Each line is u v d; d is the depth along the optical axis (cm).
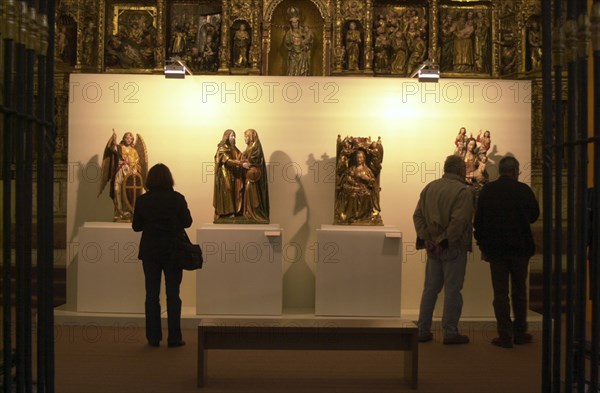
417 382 588
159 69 1221
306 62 1209
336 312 860
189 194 941
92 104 932
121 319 855
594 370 362
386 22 1237
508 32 1229
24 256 392
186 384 587
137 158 900
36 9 422
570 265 400
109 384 585
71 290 918
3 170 366
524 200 743
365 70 1216
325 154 943
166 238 728
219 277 861
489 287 888
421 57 1233
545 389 419
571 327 400
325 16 1213
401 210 944
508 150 938
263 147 941
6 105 369
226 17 1210
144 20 1242
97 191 928
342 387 586
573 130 392
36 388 461
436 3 1227
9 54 371
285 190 942
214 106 940
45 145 428
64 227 1151
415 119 942
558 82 407
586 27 382
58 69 1182
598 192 362
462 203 748
